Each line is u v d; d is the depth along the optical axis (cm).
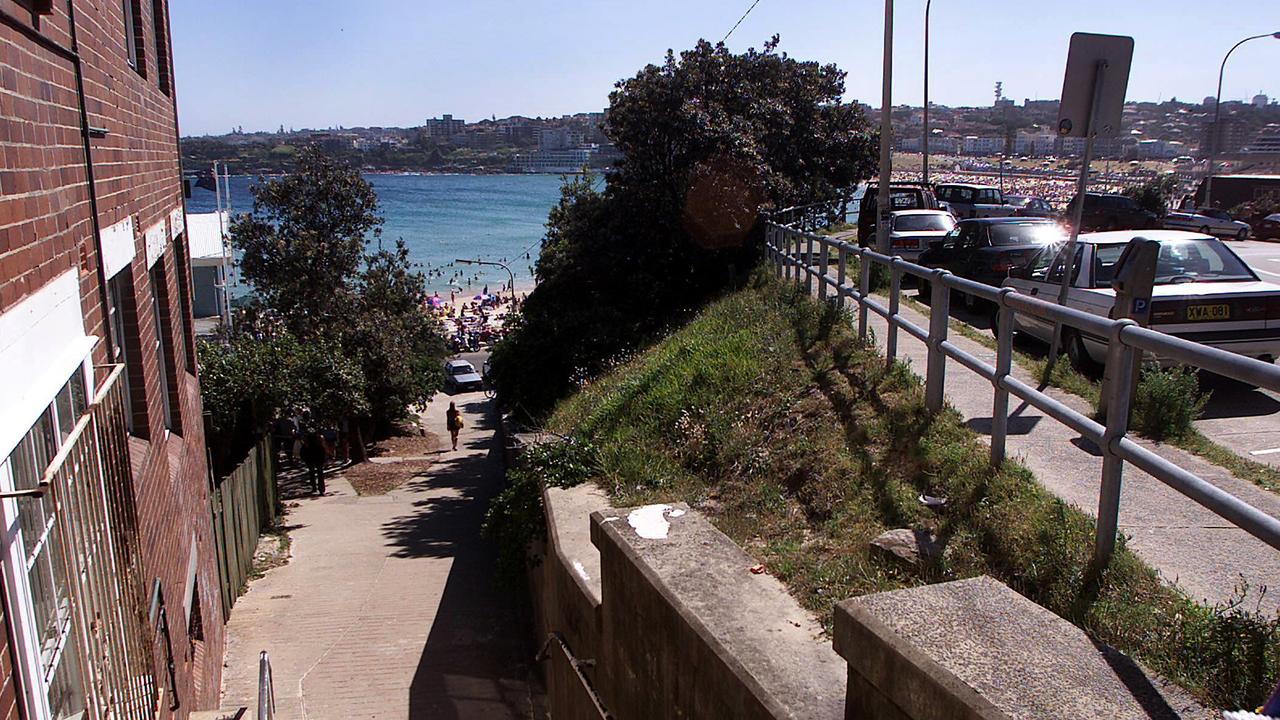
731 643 381
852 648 293
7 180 309
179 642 624
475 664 957
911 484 532
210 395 1908
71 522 334
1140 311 594
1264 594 370
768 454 666
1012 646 265
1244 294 762
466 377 4406
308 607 1151
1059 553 402
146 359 611
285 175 3030
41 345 333
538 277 2417
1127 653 330
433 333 3191
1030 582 398
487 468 2330
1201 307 757
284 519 1747
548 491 751
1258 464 522
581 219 2189
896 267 730
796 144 2344
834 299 1011
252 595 1212
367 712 859
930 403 623
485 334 5681
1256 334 764
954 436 576
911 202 2247
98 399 370
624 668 487
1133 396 589
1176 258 879
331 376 2355
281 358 2192
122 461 441
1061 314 428
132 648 426
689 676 405
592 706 539
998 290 507
